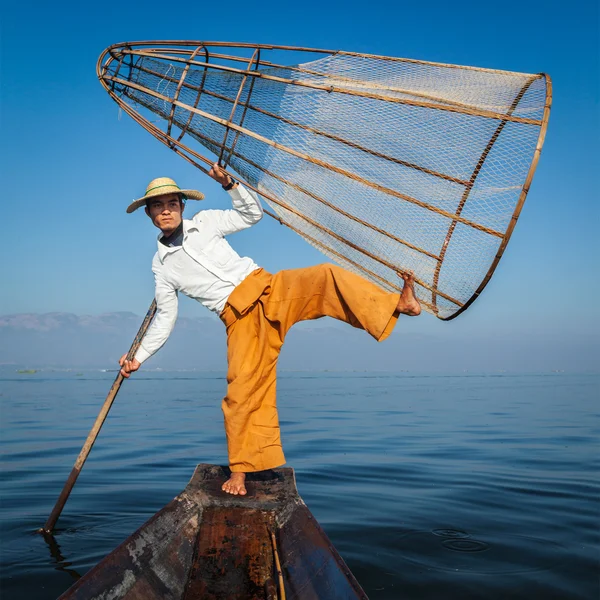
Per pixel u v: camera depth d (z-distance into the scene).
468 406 18.67
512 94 3.18
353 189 3.46
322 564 2.89
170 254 3.56
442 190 3.29
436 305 3.44
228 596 2.99
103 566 2.89
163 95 3.66
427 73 3.47
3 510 5.37
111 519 5.09
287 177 3.54
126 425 12.47
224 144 3.58
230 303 3.45
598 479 6.75
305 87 3.55
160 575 3.04
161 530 3.25
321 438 10.29
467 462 7.86
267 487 3.75
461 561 4.03
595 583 3.67
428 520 5.02
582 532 4.69
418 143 3.35
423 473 7.09
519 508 5.43
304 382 49.28
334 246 3.61
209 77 3.66
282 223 3.67
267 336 3.46
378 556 4.12
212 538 3.32
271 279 3.50
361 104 3.46
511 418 14.27
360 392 29.05
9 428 11.84
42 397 23.38
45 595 3.50
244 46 3.64
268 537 3.34
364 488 6.27
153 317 4.26
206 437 10.45
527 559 4.08
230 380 3.48
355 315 3.23
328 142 3.49
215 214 3.64
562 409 17.42
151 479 6.76
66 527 4.85
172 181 3.54
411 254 3.39
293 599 2.82
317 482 6.57
